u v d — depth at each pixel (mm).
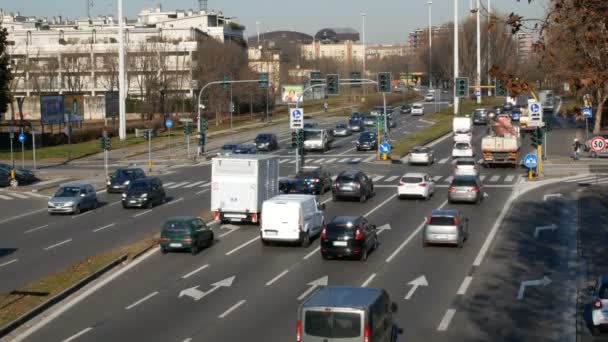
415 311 27031
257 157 46656
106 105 123938
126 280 32781
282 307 27750
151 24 187500
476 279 32062
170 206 55438
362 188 54656
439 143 98625
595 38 18828
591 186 61031
